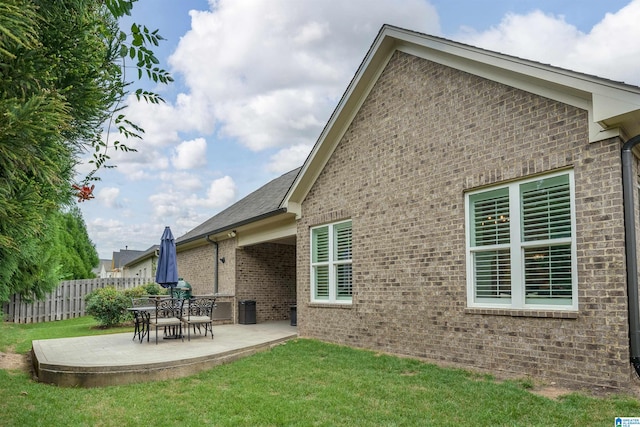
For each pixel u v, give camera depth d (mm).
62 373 7793
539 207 7250
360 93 10625
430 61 9102
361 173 10562
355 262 10523
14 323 17578
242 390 7078
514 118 7551
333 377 7637
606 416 5332
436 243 8688
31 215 3211
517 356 7234
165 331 11375
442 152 8719
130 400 6734
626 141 6500
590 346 6383
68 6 3516
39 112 2789
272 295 17125
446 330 8367
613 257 6258
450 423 5430
